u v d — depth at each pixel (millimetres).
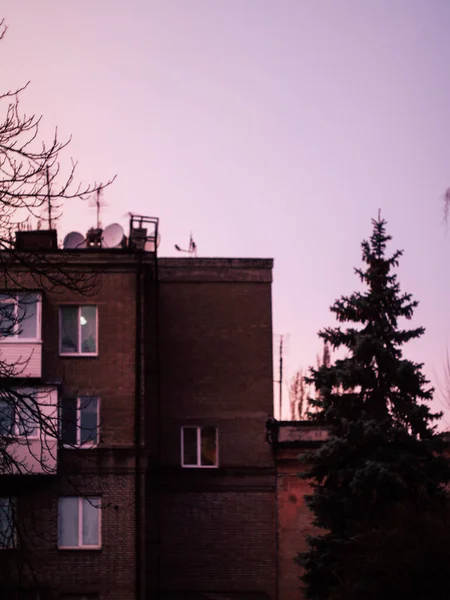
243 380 38875
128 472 34125
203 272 39375
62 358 34562
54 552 33375
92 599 33344
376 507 30703
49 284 34438
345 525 31344
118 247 35594
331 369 32375
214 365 38906
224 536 37750
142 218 38562
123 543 33688
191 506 37906
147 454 36281
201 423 38562
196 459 38406
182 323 39125
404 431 31047
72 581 33312
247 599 37312
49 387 33000
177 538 37688
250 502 38000
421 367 32250
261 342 39094
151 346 38719
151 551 37500
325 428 38344
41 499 33531
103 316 34906
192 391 38750
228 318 39219
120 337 34875
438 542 25625
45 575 33188
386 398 32312
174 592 37312
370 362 32250
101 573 33438
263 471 38188
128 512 33875
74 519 33688
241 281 39375
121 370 34719
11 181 15859
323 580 30938
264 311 39281
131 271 35156
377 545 26469
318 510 31594
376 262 33094
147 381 38656
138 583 33531
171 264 39312
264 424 38562
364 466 31141
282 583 37375
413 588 25516
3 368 17281
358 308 32750
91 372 34625
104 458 34156
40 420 16922
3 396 16828
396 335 32344
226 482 38094
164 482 38031
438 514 27391
